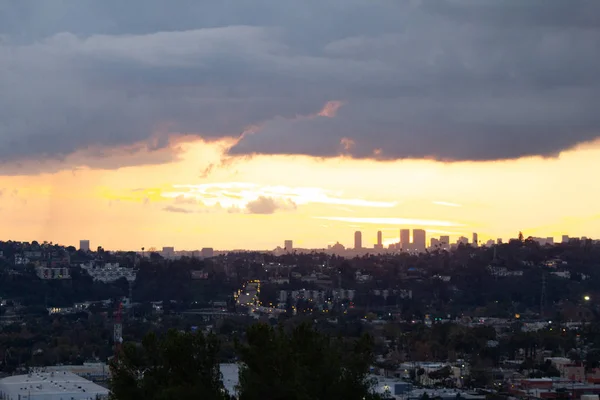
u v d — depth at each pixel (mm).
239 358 106125
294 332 110125
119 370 109250
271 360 102312
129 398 107062
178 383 105250
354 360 108750
